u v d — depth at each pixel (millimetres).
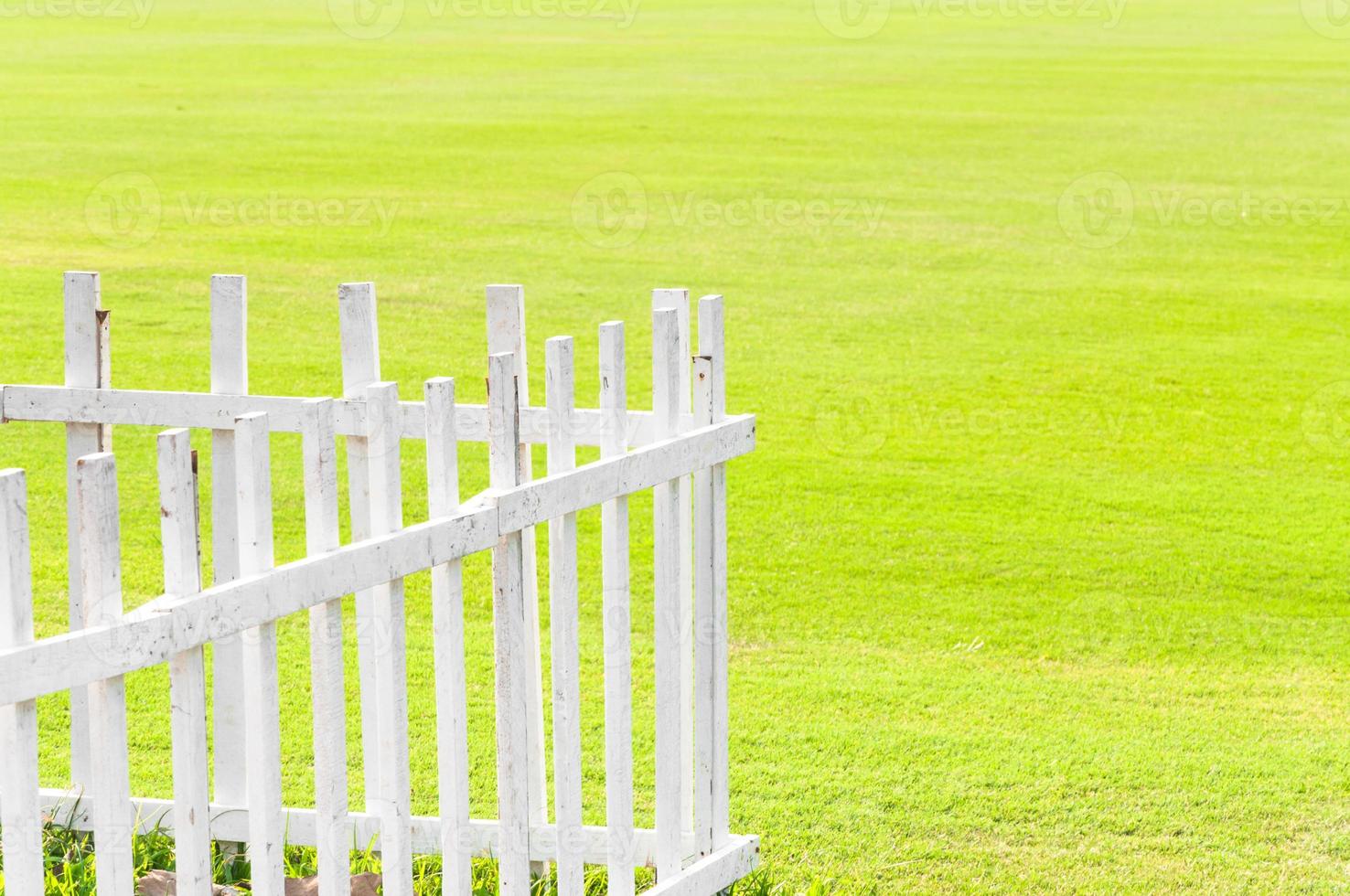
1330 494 13664
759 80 51312
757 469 13930
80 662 3721
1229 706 8836
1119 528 12484
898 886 6492
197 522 4012
